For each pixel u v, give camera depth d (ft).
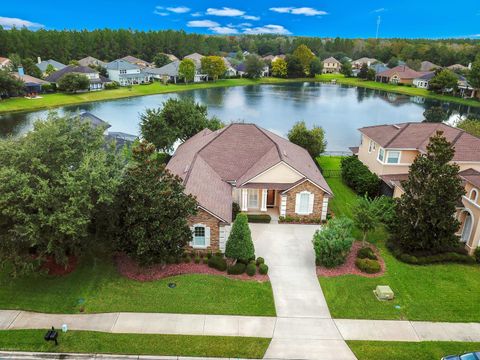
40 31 494.59
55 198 63.05
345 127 250.37
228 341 58.90
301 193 99.19
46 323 61.57
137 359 55.36
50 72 394.93
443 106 337.93
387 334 61.36
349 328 62.59
